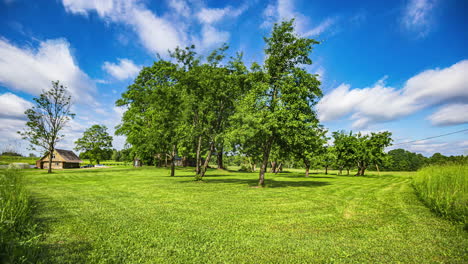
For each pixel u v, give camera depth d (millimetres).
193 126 22953
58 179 25688
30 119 34938
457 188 9758
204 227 7375
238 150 20047
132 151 43062
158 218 8359
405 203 11734
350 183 24312
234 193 14844
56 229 6824
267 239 6383
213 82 21406
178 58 27359
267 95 18125
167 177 28938
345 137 50219
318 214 9328
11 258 3850
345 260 5070
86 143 74812
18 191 8562
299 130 17391
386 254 5379
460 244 5891
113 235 6457
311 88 18156
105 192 14953
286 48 18406
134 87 42031
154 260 4949
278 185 20672
